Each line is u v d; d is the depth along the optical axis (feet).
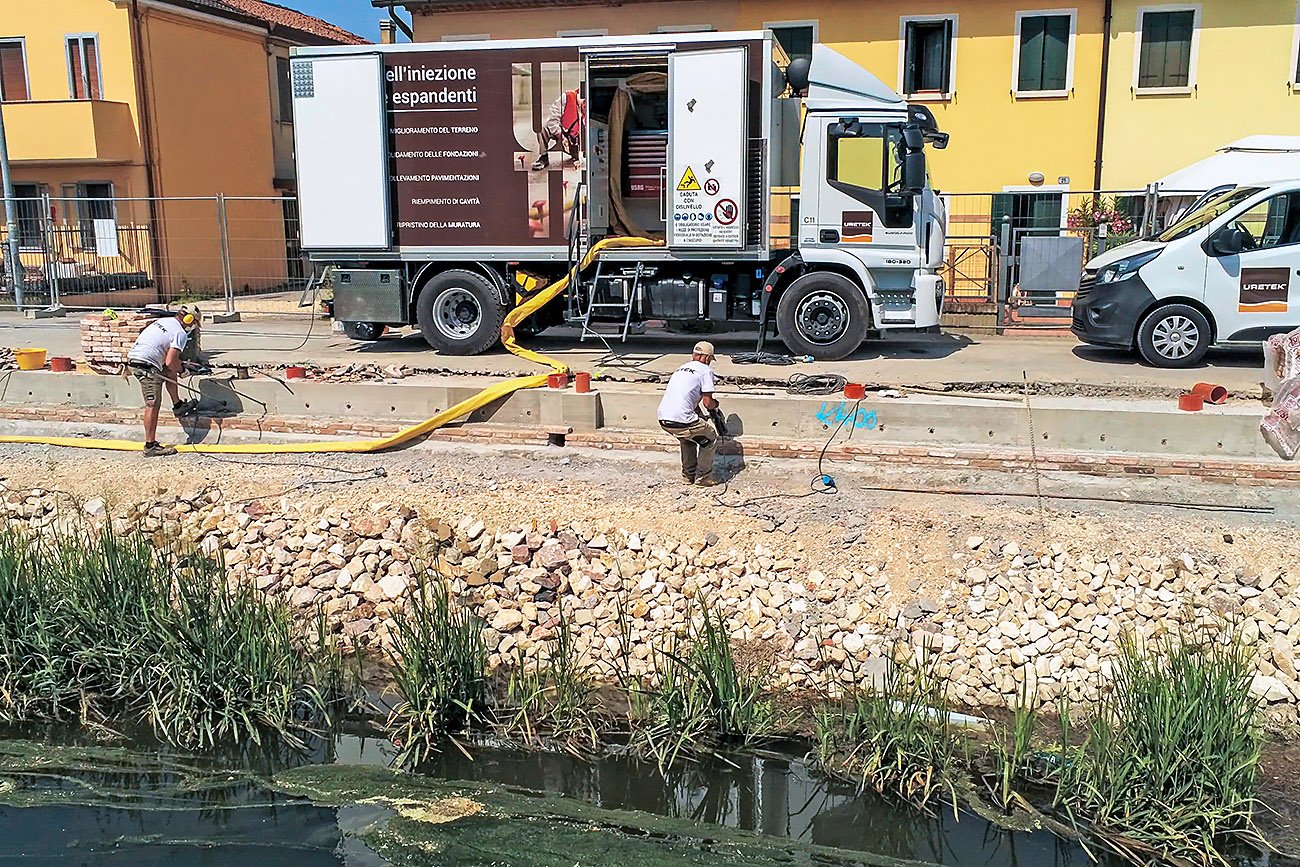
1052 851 19.67
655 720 23.49
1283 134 62.18
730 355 45.06
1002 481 31.32
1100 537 27.17
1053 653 24.63
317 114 43.78
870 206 42.06
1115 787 20.22
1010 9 63.67
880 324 43.11
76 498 33.12
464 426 36.70
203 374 39.65
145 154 71.87
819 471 32.50
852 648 25.23
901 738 21.79
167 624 24.88
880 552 27.43
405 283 45.60
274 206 79.71
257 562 29.91
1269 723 22.76
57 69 72.59
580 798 21.50
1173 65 62.85
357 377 39.83
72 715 25.02
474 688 24.22
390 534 30.01
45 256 64.90
